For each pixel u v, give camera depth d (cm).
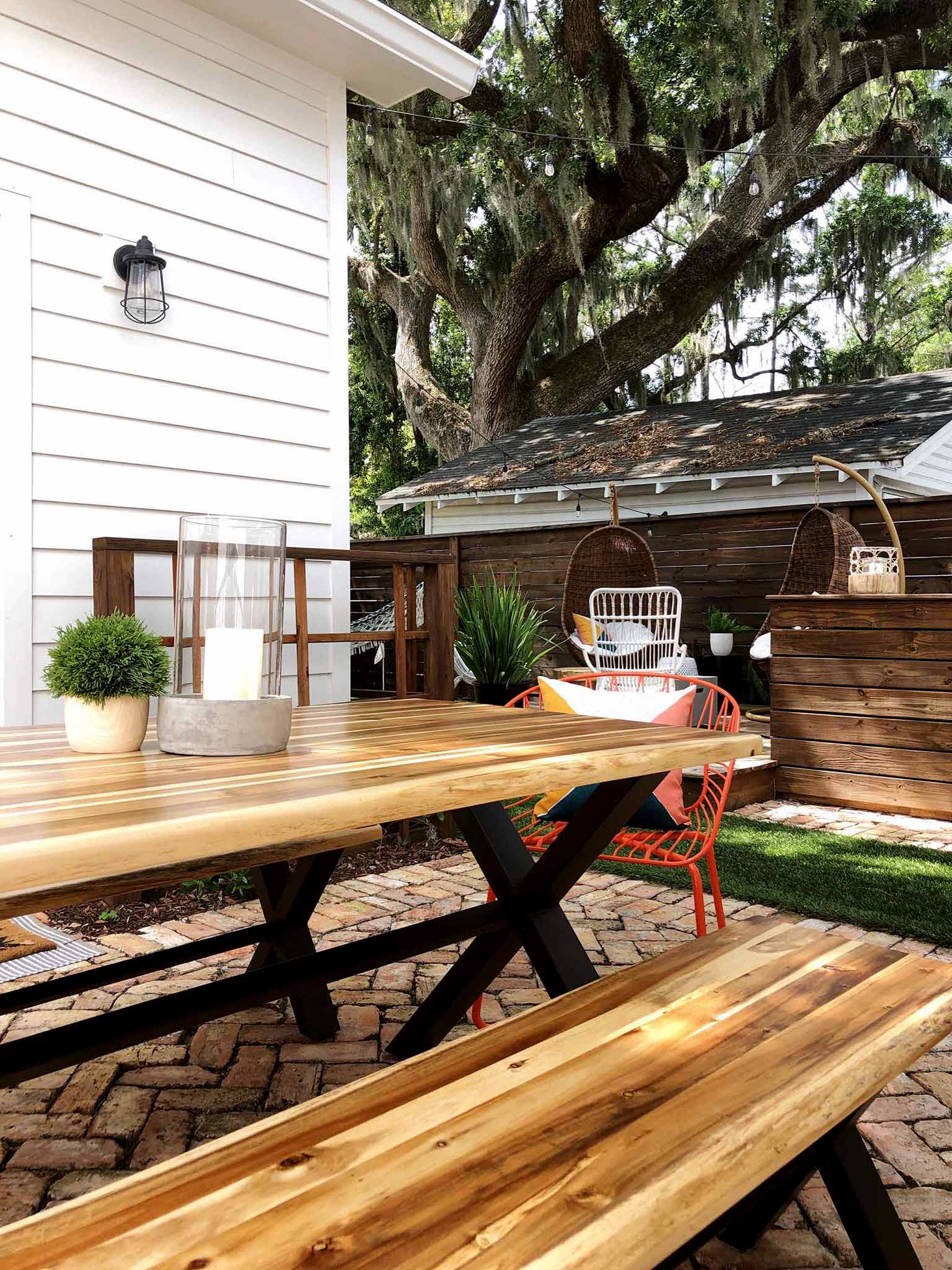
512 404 1496
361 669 814
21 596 349
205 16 401
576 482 1020
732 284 1576
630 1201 87
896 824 432
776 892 320
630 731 185
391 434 1845
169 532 395
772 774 493
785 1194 144
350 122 1192
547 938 186
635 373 1563
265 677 150
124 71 377
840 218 1659
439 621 434
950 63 1223
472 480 1130
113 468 376
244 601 147
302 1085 199
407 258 1459
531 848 260
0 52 344
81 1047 147
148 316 384
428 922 188
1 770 134
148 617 391
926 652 442
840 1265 147
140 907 323
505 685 605
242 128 416
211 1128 183
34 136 353
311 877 215
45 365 356
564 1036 126
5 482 346
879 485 888
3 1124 185
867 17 1169
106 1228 84
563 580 880
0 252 344
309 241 444
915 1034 127
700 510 995
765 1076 113
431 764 139
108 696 149
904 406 990
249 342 421
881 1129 183
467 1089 111
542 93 1113
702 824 420
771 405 1138
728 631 788
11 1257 80
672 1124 102
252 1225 84
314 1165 94
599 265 1485
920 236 1602
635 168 1199
